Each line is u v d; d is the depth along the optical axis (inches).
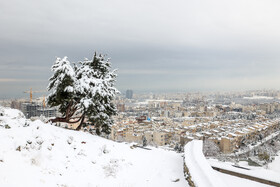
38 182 256.5
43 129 410.3
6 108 500.4
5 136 322.0
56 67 537.6
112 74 647.8
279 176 404.8
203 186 319.3
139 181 375.9
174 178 400.2
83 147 434.3
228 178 421.7
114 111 683.4
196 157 442.3
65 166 332.8
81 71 610.9
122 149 525.0
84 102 547.8
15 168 260.2
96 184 320.8
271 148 3134.8
